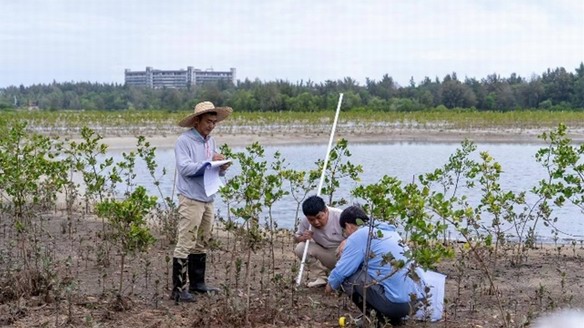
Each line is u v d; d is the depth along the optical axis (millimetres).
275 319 6930
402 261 6051
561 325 7156
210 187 7562
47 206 13609
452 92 91750
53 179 13211
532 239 10977
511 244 11062
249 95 80000
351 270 6762
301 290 8078
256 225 7270
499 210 10078
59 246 10531
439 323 7152
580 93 89938
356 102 80250
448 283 8875
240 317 6875
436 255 5820
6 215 12164
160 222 11930
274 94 77938
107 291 7852
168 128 45469
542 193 10492
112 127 45250
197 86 123000
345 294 7477
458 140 39344
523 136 42125
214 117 7793
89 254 10102
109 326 6727
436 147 34688
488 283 8867
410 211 6219
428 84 106750
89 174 12586
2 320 6766
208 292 7277
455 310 7434
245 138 39312
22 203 9641
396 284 6711
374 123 51125
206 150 7879
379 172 23312
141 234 7379
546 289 8633
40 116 44219
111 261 9680
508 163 26156
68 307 7070
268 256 10258
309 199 8102
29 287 7527
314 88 96438
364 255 6723
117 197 16281
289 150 32719
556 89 91938
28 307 7191
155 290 8117
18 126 15766
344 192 17750
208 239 8203
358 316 7133
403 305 6750
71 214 13172
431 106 85875
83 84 135375
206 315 6848
